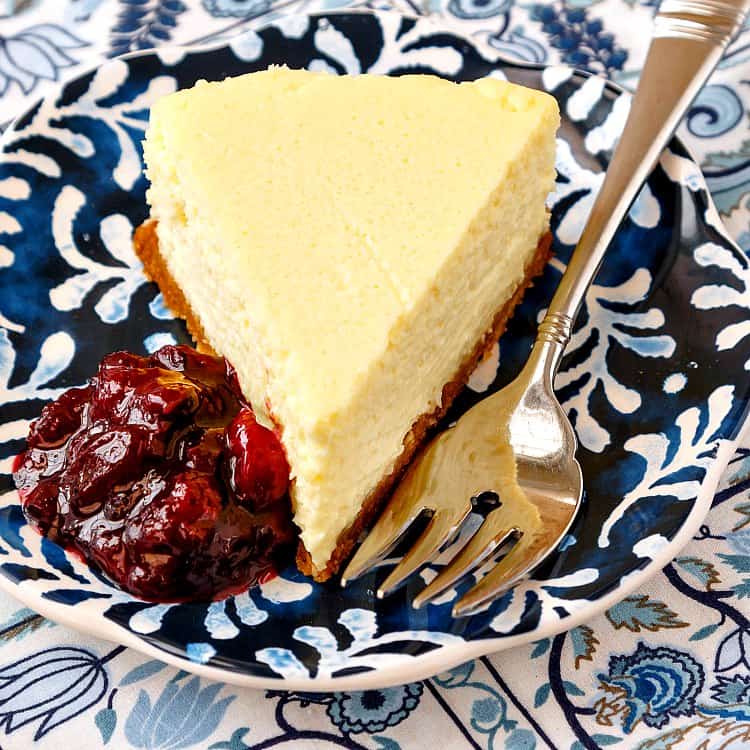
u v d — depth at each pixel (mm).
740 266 396
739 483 381
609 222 400
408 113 395
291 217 377
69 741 346
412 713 351
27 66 462
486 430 379
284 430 365
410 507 370
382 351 358
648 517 362
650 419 385
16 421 389
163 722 349
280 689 342
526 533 361
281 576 365
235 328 382
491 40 467
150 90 430
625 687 353
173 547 352
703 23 411
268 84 400
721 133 443
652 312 401
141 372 374
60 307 410
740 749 344
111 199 424
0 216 411
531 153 396
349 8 458
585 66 460
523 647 358
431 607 352
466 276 383
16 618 361
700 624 361
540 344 390
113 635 347
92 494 360
